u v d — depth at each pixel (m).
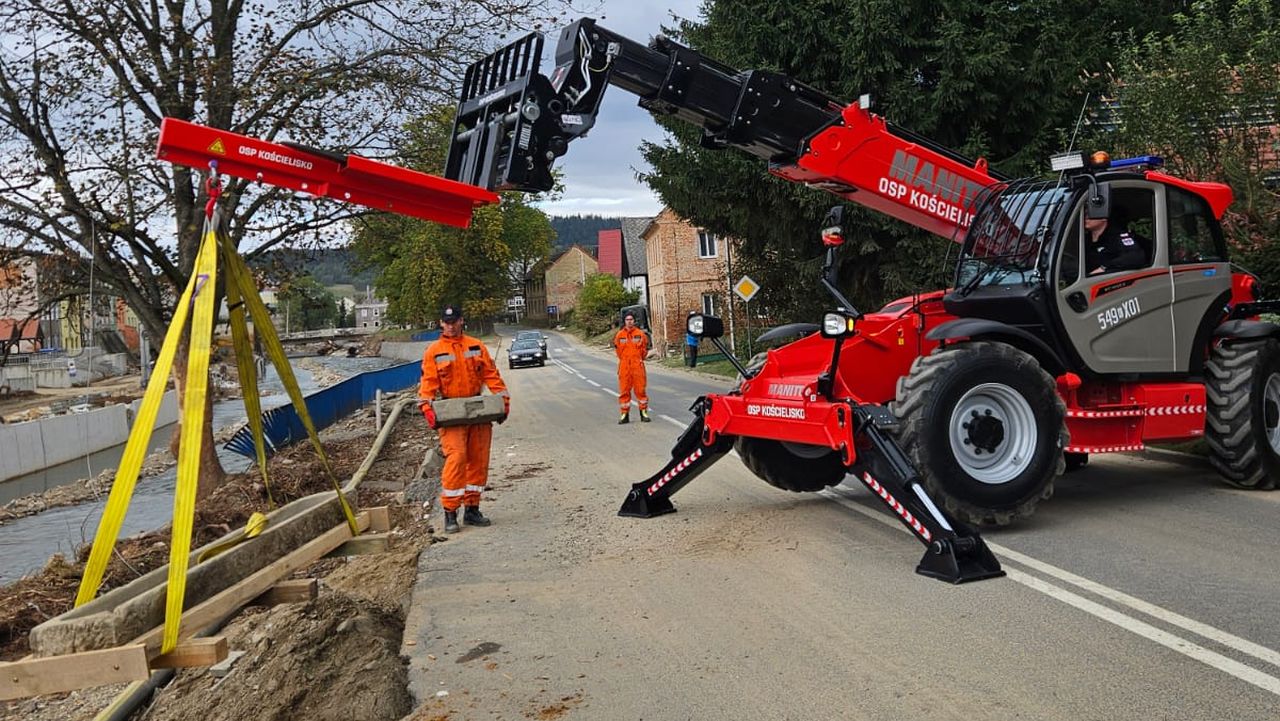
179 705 4.98
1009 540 6.39
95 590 3.78
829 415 6.37
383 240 13.39
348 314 174.75
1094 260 7.20
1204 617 4.65
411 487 10.66
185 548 3.71
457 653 4.88
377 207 5.64
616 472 10.54
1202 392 7.43
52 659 3.44
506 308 117.69
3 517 14.92
